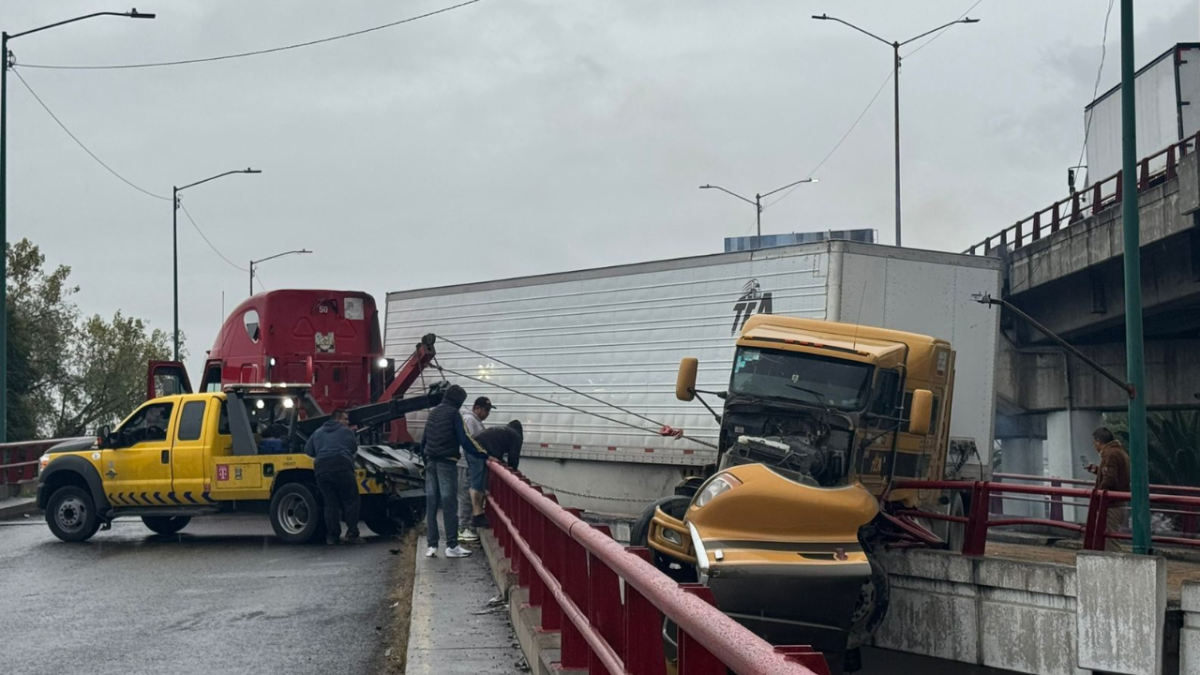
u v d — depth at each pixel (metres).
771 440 14.24
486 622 9.99
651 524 13.72
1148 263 30.00
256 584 13.34
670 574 14.09
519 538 10.42
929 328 18.42
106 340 63.56
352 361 25.47
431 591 11.71
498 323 24.23
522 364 23.47
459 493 16.58
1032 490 14.55
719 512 12.62
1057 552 18.66
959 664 14.71
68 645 9.88
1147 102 32.16
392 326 27.20
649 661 4.68
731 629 2.98
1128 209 14.76
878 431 14.72
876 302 18.20
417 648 8.88
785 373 14.79
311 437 17.66
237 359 25.72
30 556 16.55
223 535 19.33
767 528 12.57
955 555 14.84
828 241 18.20
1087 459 36.66
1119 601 12.98
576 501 22.14
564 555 7.38
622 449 21.20
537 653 7.62
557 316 22.89
